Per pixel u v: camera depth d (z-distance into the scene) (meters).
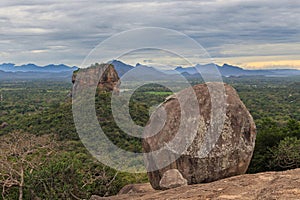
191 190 7.99
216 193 7.45
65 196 12.89
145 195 8.73
